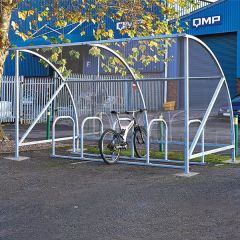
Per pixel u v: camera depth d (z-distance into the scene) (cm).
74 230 678
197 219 714
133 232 668
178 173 1008
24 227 691
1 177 988
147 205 784
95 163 1133
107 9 1479
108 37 1427
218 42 2955
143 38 995
